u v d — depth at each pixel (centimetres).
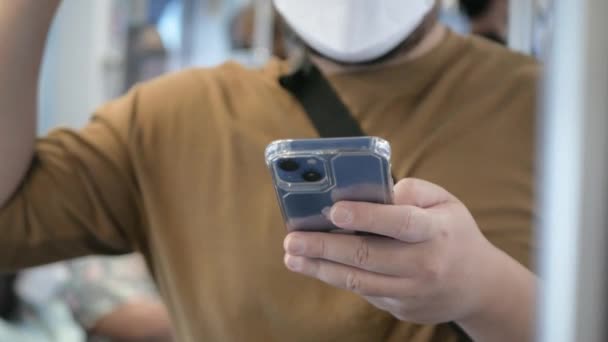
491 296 52
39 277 181
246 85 77
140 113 76
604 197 23
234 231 68
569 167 23
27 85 68
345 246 48
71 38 245
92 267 175
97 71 239
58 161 73
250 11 212
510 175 66
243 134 71
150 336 164
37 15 68
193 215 71
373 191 46
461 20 101
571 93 23
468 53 74
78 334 181
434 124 69
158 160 73
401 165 67
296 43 78
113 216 75
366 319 63
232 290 67
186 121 74
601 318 23
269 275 66
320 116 70
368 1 68
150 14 233
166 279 72
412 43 72
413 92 71
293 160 45
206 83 77
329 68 75
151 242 75
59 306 182
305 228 50
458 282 50
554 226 24
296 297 65
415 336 63
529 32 92
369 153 43
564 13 24
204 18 223
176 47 227
